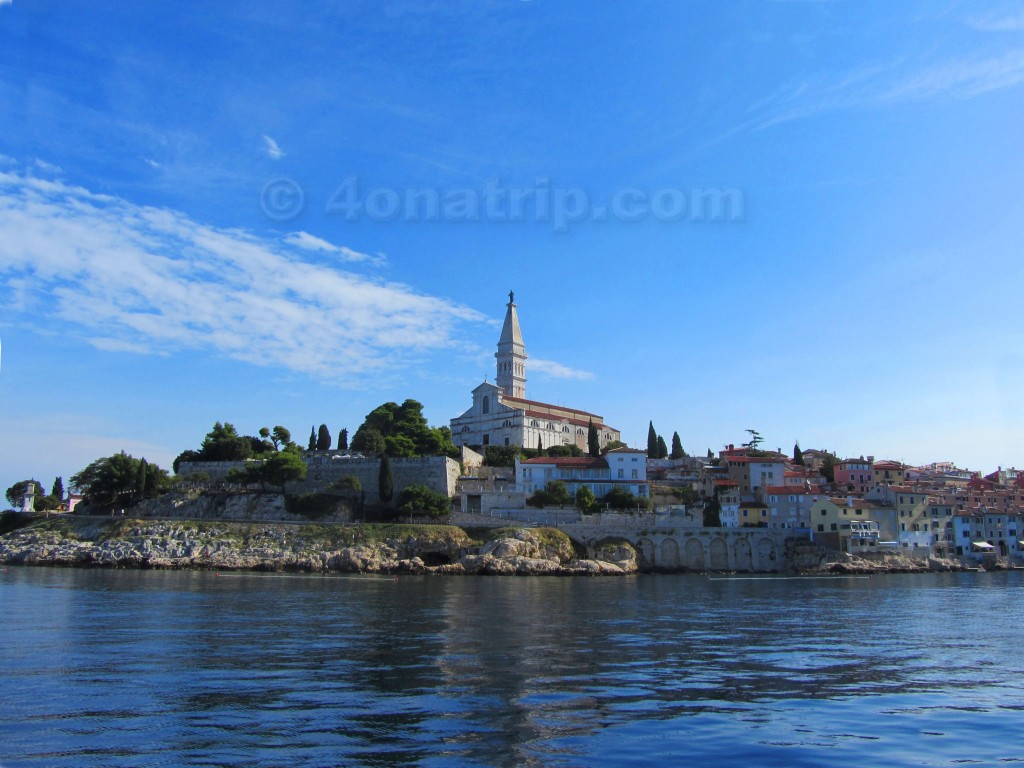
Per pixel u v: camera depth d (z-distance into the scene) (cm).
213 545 15588
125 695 3878
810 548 16875
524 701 3784
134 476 18625
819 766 2853
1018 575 16275
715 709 3666
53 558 15538
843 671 4662
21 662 4741
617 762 2880
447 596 9638
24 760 2892
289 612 7525
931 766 2872
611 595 10175
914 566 16975
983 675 4584
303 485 18962
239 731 3253
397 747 3044
